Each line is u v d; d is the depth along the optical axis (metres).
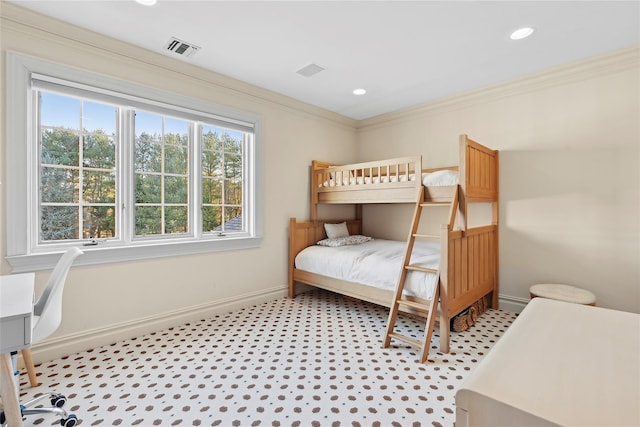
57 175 2.32
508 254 3.26
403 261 2.60
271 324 2.91
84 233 2.44
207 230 3.18
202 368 2.11
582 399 0.65
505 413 0.63
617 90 2.65
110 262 2.48
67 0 1.94
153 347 2.42
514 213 3.21
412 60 2.75
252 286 3.45
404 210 4.18
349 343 2.51
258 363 2.18
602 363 0.80
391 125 4.29
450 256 2.41
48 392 1.82
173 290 2.83
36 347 2.15
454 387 1.90
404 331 2.77
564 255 2.93
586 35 2.35
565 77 2.87
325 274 3.31
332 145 4.34
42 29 2.13
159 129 2.85
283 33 2.33
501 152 3.29
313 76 3.10
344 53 2.63
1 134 2.02
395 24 2.21
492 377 0.73
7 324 1.15
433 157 3.83
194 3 1.98
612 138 2.68
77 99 2.40
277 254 3.70
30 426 1.55
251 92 3.35
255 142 3.44
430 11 2.06
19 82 2.06
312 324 2.92
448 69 2.93
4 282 1.66
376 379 1.98
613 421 0.58
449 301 2.38
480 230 2.94
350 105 3.96
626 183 2.63
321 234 4.11
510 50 2.57
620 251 2.66
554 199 2.98
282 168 3.73
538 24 2.20
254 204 3.45
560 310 1.20
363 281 2.91
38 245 2.21
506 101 3.25
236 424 1.57
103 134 2.53
